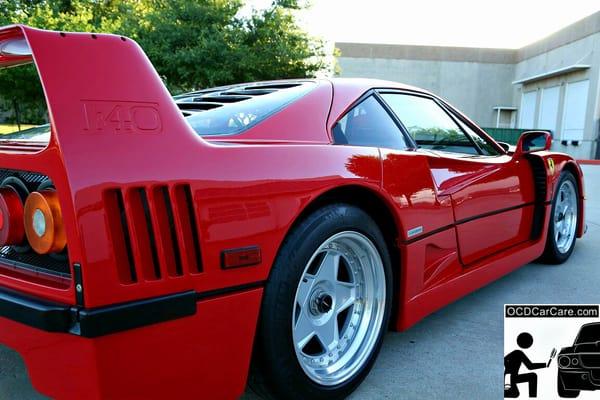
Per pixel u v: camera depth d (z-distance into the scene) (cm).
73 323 127
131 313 129
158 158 136
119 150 131
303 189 164
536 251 332
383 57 2728
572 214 389
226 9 1412
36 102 1171
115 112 133
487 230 278
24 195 148
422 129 253
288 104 195
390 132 229
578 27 2134
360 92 222
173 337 138
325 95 208
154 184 134
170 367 139
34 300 135
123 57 139
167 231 137
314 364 184
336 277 192
